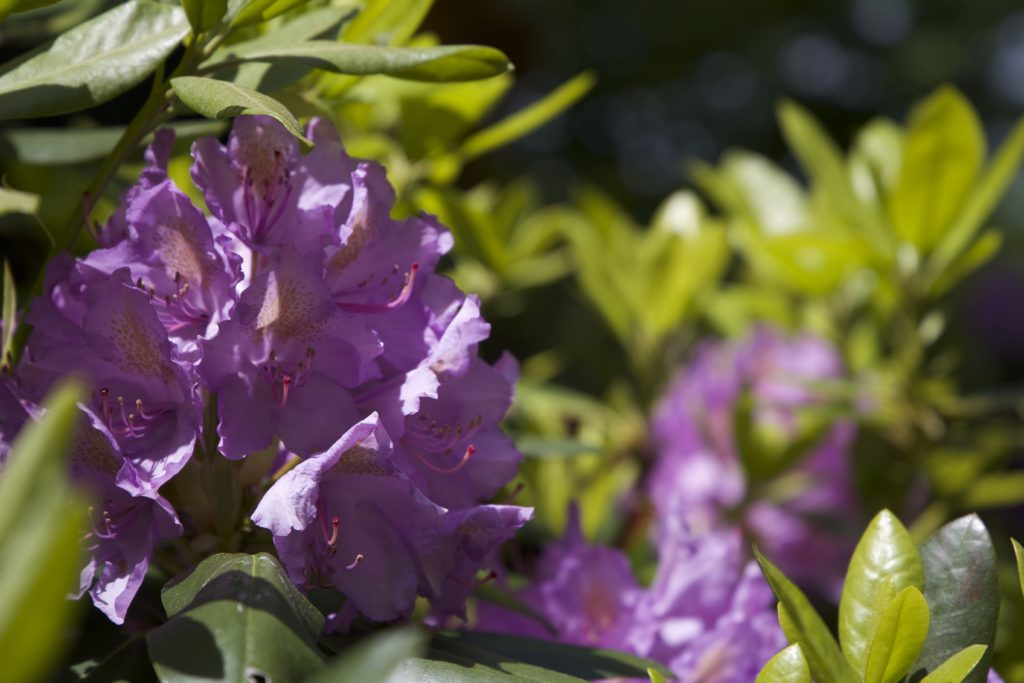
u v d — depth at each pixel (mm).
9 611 702
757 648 1007
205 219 924
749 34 3430
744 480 1313
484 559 968
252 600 876
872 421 1323
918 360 1305
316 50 942
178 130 1026
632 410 1441
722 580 1039
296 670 862
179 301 931
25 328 962
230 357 920
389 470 915
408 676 898
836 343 1457
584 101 3371
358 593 929
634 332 1430
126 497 921
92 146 1053
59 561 707
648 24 3404
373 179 952
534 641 979
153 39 941
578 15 3391
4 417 918
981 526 939
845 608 934
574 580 1043
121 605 911
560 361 1935
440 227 958
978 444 1362
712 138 3426
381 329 947
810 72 3545
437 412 952
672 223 1432
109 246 952
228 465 939
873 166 1298
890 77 3527
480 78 947
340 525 929
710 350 1484
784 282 1480
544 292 2076
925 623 900
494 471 961
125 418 922
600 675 953
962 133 1232
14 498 740
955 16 3559
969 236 1262
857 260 1292
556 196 3102
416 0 1077
